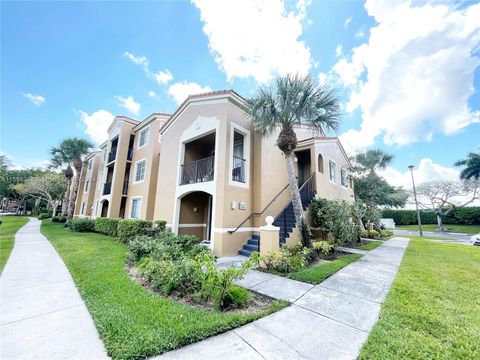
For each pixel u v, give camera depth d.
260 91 7.52
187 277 3.91
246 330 2.77
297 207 7.52
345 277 5.12
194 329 2.62
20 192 31.33
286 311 3.33
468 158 25.30
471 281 4.78
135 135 16.20
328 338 2.61
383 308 3.39
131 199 14.68
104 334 2.54
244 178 8.80
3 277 4.66
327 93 7.49
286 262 5.56
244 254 7.52
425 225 30.56
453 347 2.42
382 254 8.30
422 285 4.49
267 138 9.55
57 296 3.71
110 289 3.92
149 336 2.45
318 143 11.55
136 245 6.11
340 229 8.86
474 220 26.45
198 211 10.53
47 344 2.40
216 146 8.20
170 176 10.40
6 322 2.86
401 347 2.40
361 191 17.75
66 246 8.38
